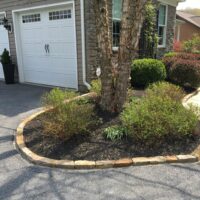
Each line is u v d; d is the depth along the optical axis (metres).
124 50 4.13
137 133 3.40
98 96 5.02
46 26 7.40
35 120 4.48
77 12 6.39
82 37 6.45
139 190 2.53
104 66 4.29
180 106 3.88
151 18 8.76
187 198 2.39
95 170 2.93
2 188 2.62
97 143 3.47
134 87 7.05
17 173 2.89
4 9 8.19
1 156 3.31
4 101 6.14
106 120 4.18
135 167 2.96
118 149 3.30
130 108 3.88
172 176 2.76
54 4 6.79
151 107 3.70
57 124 3.58
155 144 3.38
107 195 2.46
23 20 7.96
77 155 3.19
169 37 11.18
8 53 8.24
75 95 4.90
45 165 3.04
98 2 4.01
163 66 7.21
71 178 2.77
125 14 3.93
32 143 3.57
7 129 4.29
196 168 2.92
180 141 3.49
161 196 2.43
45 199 2.43
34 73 8.31
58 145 3.45
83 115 3.75
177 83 7.60
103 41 4.17
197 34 20.94
